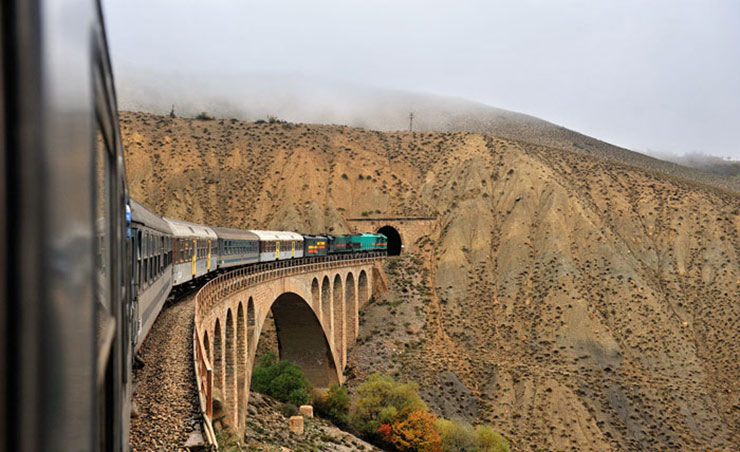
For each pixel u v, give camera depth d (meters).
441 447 56.25
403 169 136.00
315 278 64.94
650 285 93.69
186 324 29.73
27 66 1.65
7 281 1.60
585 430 68.06
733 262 99.19
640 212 114.31
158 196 121.25
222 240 48.47
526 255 101.25
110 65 3.41
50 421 1.72
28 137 1.65
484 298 94.69
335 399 61.03
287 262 70.62
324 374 70.56
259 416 48.47
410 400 60.38
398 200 122.94
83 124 2.05
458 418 70.19
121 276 4.66
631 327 85.75
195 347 22.50
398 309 89.38
